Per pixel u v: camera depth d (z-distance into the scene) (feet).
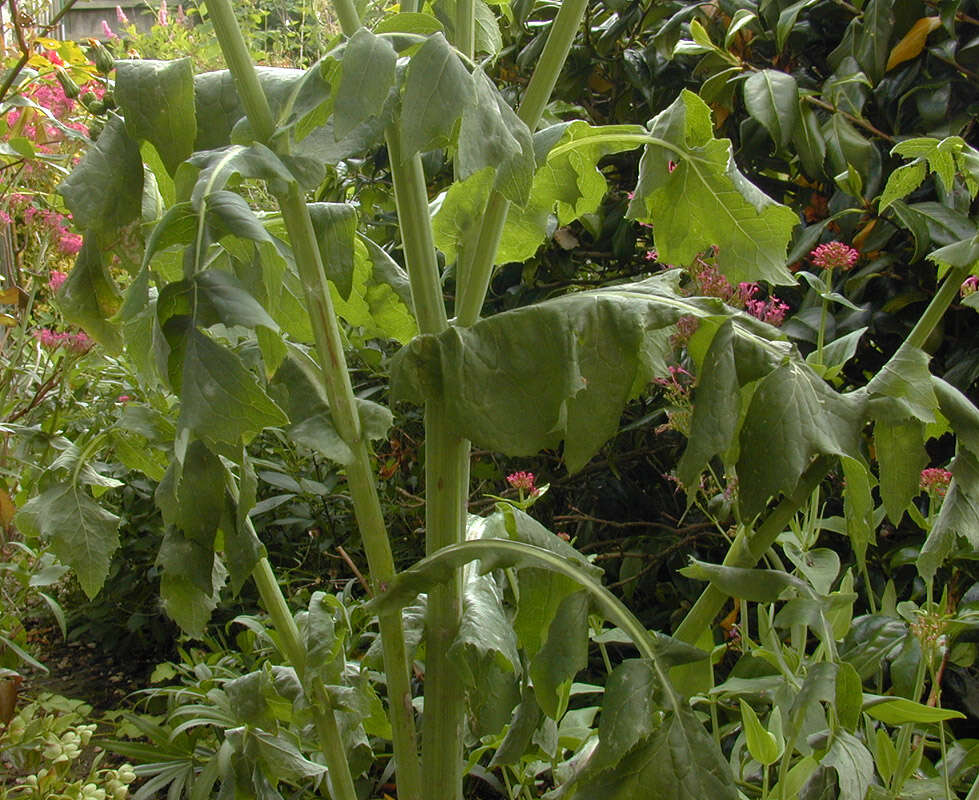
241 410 1.73
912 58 4.90
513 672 2.41
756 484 2.17
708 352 2.23
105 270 2.41
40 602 7.97
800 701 2.29
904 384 2.33
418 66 1.82
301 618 2.79
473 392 2.10
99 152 2.13
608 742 2.07
